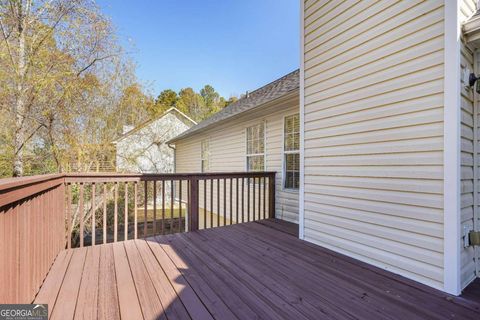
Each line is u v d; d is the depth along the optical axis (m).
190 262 2.71
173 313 1.77
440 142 2.09
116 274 2.41
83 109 7.69
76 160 7.75
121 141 9.76
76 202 7.59
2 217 1.41
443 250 2.07
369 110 2.64
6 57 6.40
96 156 8.30
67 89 6.95
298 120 4.76
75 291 2.08
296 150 4.79
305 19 3.44
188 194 4.05
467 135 2.16
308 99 3.41
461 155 2.06
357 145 2.76
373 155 2.60
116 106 8.65
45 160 7.45
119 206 8.70
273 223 4.55
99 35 7.36
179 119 14.18
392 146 2.44
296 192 4.75
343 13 2.91
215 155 8.00
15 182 1.48
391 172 2.45
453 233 2.01
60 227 3.12
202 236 3.71
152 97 9.92
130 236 7.86
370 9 2.63
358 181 2.76
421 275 2.21
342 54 2.93
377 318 1.71
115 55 7.94
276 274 2.40
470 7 2.15
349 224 2.87
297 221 4.69
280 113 5.20
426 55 2.18
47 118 6.99
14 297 1.61
